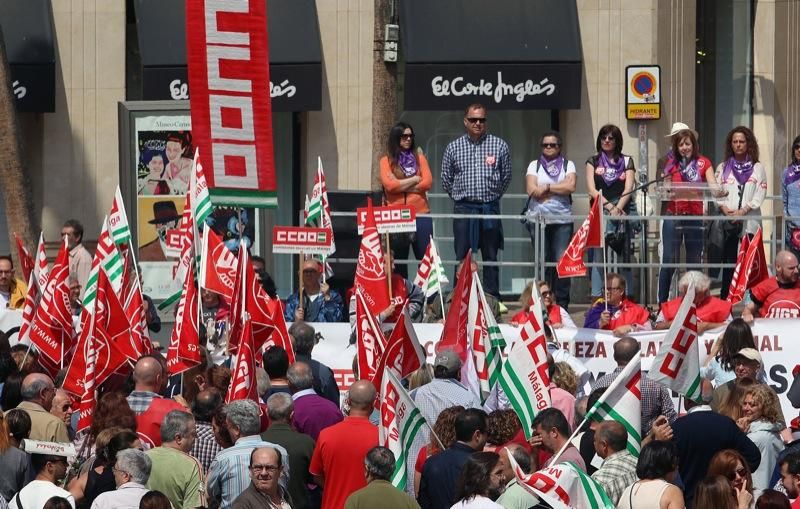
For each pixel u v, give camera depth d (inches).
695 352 987.9
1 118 1609.3
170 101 1494.8
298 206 1793.8
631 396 876.6
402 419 901.2
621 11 1734.7
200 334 1197.7
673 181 1453.0
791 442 932.6
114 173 1792.6
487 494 784.9
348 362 1266.0
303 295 1328.7
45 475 880.9
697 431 912.9
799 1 1809.8
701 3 1804.9
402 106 1754.4
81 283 1473.9
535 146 1755.7
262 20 1262.3
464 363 1103.0
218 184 1277.1
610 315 1280.8
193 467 887.7
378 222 1288.1
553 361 1058.7
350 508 832.9
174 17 1728.6
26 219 1620.3
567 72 1690.5
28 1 1771.7
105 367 1069.1
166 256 1501.0
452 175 1485.0
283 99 1726.1
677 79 1733.5
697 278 1252.5
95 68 1792.6
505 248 1727.4
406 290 1300.4
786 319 1230.3
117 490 826.2
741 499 830.5
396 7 1707.7
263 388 1024.2
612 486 839.1
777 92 1828.2
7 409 1022.4
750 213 1471.5
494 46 1686.8
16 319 1350.9
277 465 833.5
